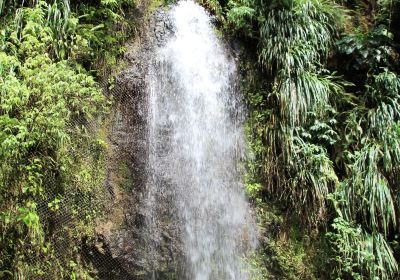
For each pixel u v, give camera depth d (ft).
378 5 22.33
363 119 18.45
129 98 16.39
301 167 16.81
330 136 18.02
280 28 18.92
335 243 16.17
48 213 13.53
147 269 14.52
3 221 12.60
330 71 20.20
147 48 17.58
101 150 15.21
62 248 13.52
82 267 13.69
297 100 17.53
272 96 18.33
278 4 19.13
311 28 19.20
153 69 17.22
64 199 13.93
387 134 17.39
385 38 20.15
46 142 13.73
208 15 19.92
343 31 21.18
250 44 19.81
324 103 17.93
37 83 13.55
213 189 16.67
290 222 16.89
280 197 17.07
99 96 14.94
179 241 15.25
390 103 18.49
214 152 17.31
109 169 15.17
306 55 18.44
